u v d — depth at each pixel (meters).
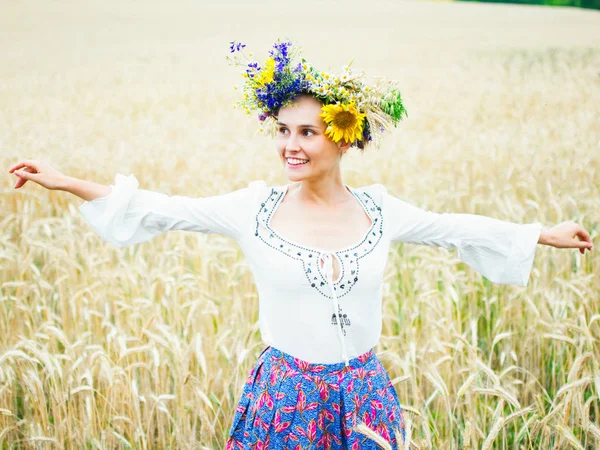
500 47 22.78
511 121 11.57
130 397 3.70
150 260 5.94
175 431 3.54
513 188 7.16
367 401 2.49
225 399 3.92
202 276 4.96
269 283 2.49
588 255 5.34
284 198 2.60
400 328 4.70
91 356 3.53
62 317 4.68
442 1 47.56
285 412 2.46
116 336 4.13
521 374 4.33
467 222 2.62
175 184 7.79
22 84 16.25
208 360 4.03
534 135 9.38
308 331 2.46
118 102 14.33
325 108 2.39
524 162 7.97
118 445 3.73
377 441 2.26
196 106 14.16
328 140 2.48
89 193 2.49
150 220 2.51
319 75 2.47
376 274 2.49
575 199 6.16
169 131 11.43
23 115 12.30
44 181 2.46
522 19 33.88
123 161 8.97
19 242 6.51
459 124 11.02
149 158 8.78
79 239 6.07
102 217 2.47
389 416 2.53
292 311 2.47
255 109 2.67
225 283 5.06
